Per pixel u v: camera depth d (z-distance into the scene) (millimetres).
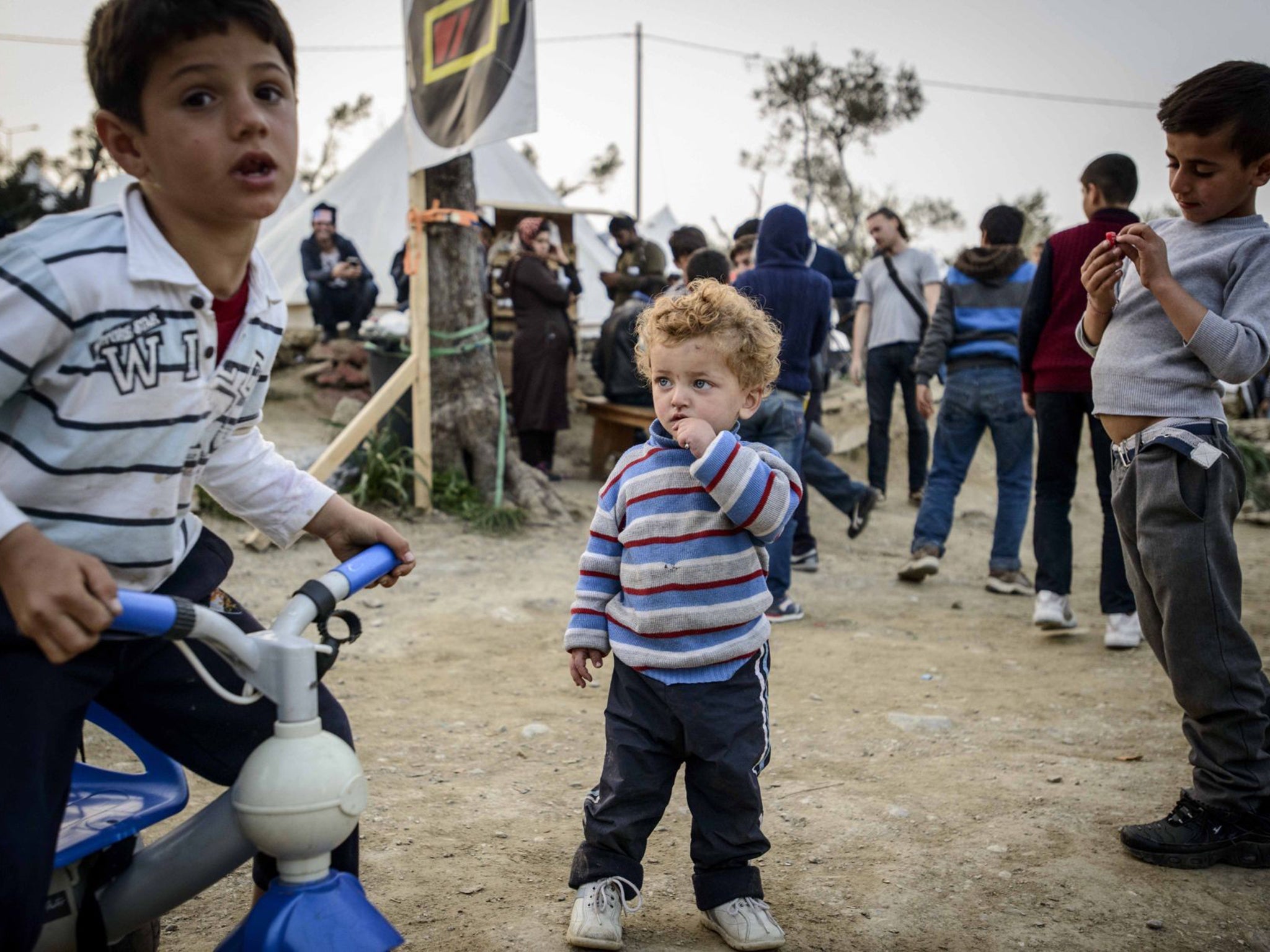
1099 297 2830
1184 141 2639
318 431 8516
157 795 1740
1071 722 3939
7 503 1338
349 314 10320
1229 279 2672
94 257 1443
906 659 4789
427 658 4562
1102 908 2537
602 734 3744
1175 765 3467
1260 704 2701
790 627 5379
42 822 1425
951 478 6258
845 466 9352
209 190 1475
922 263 7977
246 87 1471
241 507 1946
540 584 5707
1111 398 2818
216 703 1735
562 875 2707
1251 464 10281
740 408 2410
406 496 6645
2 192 13375
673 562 2283
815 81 17172
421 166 6465
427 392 6656
